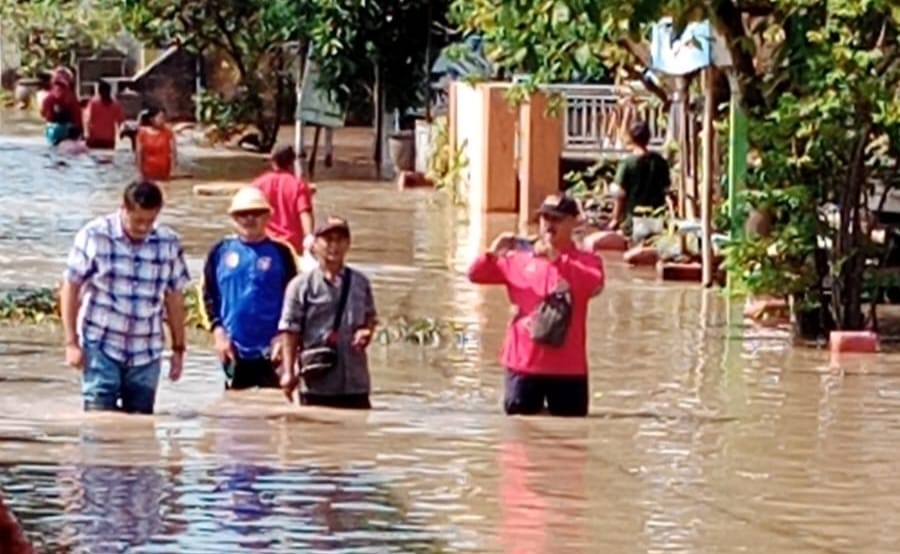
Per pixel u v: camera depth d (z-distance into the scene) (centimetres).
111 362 1891
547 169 4031
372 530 1457
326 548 1398
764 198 2583
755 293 2614
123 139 6050
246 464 1680
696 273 3144
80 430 1816
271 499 1548
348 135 6162
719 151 3144
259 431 1841
